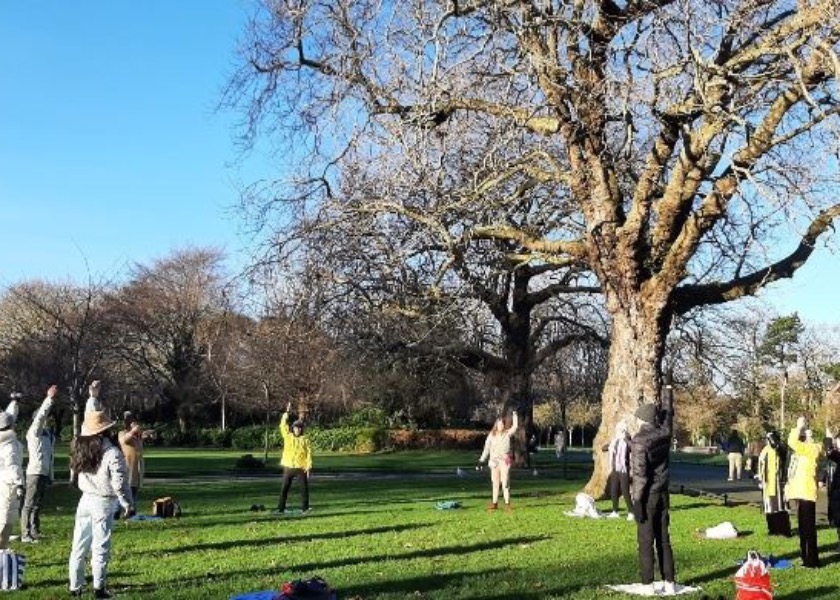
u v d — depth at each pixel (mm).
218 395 62562
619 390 19578
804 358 59281
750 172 15547
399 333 30875
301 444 18172
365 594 9531
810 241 17234
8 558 9625
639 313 19453
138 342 62156
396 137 18453
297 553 12320
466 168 20750
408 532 14664
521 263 21766
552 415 72500
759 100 16797
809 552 11812
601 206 19172
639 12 16734
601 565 11453
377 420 56281
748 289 19719
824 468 22281
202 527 15312
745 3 15938
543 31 18328
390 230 21812
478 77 18469
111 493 9320
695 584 10445
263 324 43812
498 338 37781
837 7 14641
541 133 19500
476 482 27922
